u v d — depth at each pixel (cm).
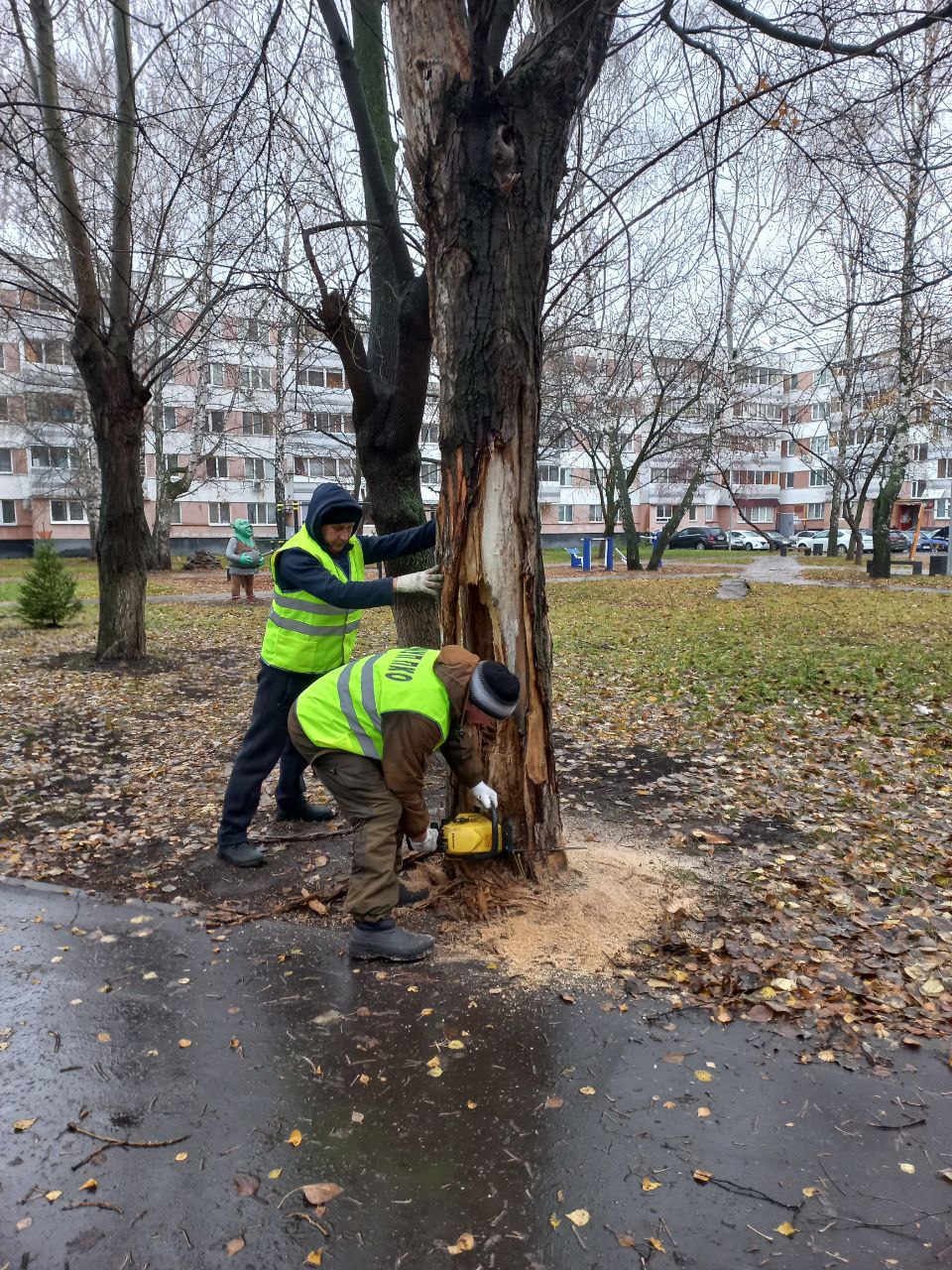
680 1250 213
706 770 611
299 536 416
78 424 3086
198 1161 245
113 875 453
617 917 380
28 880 443
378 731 334
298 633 424
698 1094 271
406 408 626
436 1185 235
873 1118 260
